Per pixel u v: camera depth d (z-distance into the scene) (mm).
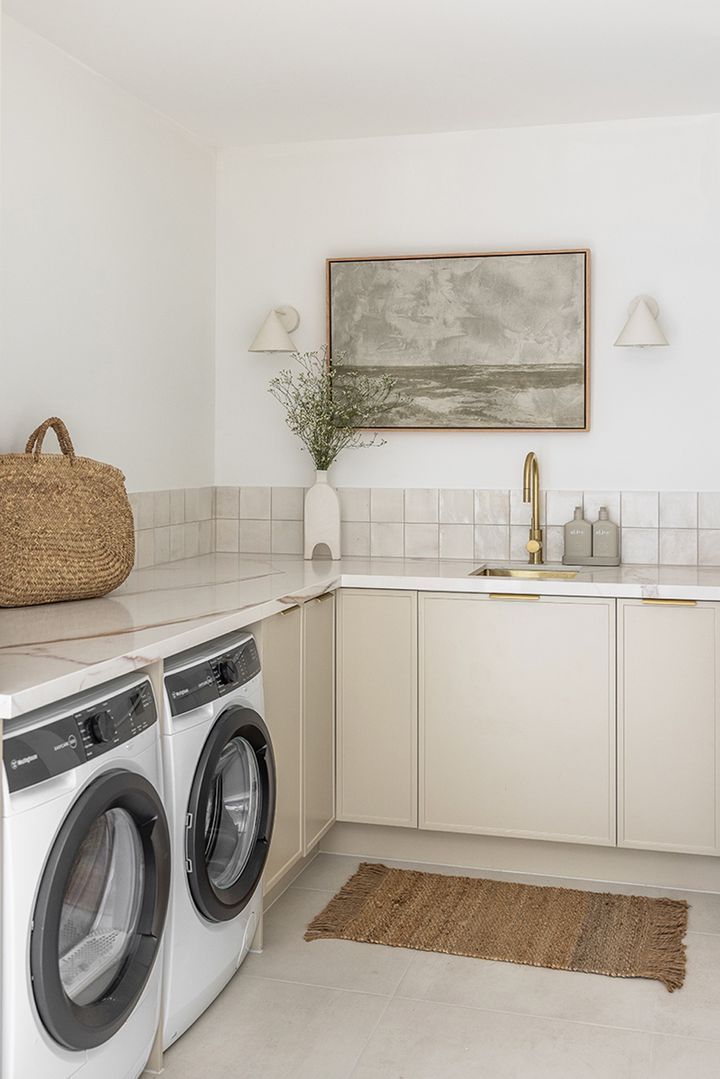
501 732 3449
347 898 3312
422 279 3973
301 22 2984
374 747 3561
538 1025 2572
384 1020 2592
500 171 3932
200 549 4172
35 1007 1858
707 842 3309
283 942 3010
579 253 3818
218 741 2498
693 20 2977
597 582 3338
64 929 1986
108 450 3484
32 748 1865
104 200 3414
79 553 2875
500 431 3957
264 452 4227
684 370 3807
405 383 4016
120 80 3428
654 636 3305
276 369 4191
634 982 2791
